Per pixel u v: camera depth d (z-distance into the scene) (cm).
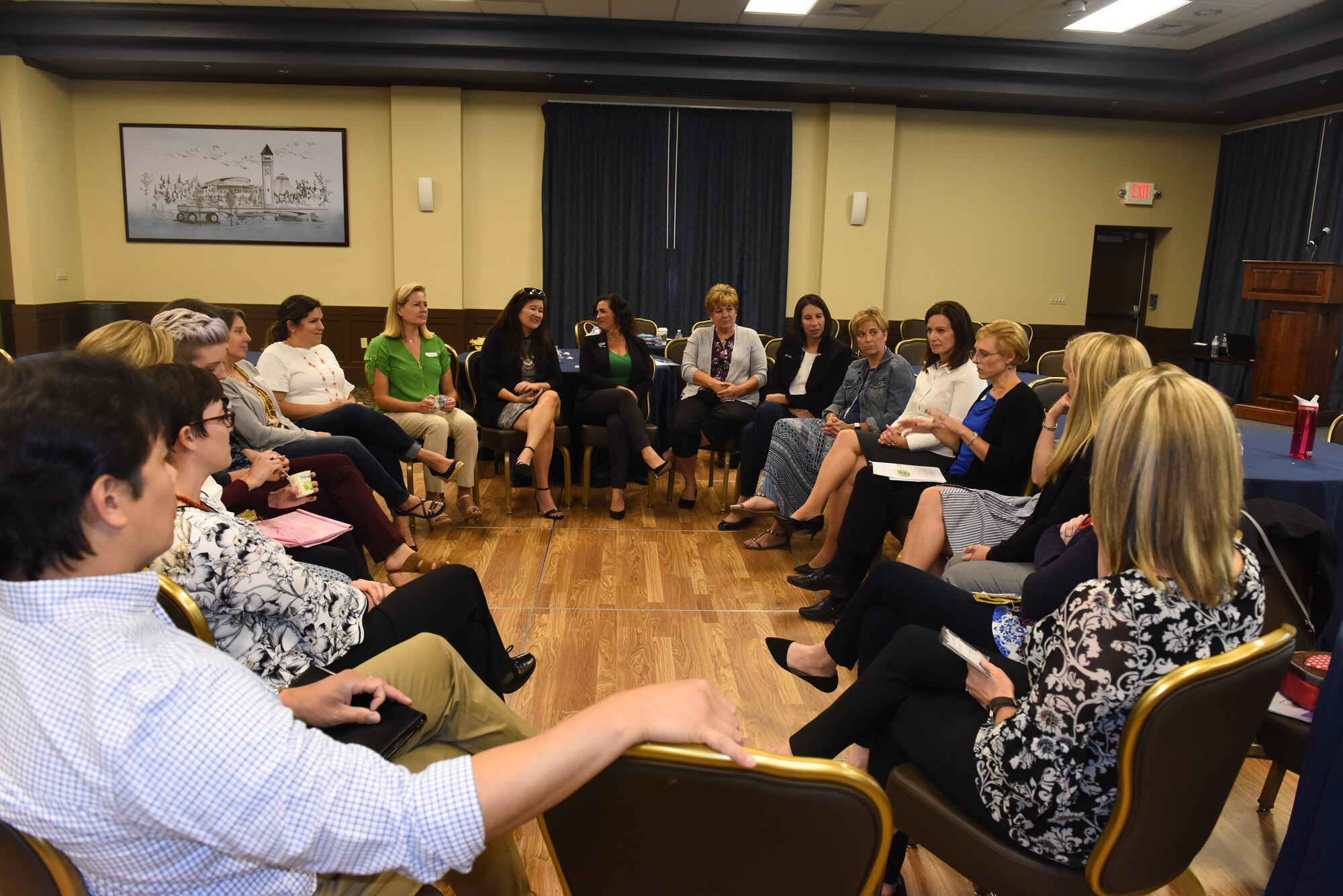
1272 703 174
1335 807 138
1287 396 743
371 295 901
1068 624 123
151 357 226
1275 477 286
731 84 823
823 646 218
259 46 777
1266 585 201
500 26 766
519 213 898
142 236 878
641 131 880
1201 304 961
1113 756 122
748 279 911
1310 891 142
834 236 905
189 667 78
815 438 402
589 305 904
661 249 899
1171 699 112
